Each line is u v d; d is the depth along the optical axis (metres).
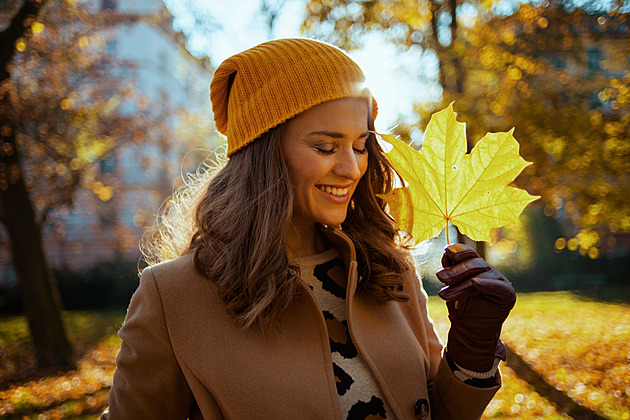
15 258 8.62
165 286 1.35
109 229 21.34
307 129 1.33
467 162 1.34
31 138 9.35
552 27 8.27
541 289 18.73
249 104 1.38
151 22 10.73
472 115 7.81
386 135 1.36
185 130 16.05
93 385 7.11
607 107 8.75
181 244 1.61
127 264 18.41
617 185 8.79
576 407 5.36
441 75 8.27
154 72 22.70
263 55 1.38
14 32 8.03
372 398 1.33
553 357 7.46
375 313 1.49
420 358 1.49
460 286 1.25
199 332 1.29
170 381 1.31
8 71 8.17
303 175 1.34
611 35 8.64
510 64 8.08
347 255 1.49
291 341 1.31
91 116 10.16
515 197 1.29
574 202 9.29
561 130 8.02
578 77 8.69
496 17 8.34
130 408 1.31
